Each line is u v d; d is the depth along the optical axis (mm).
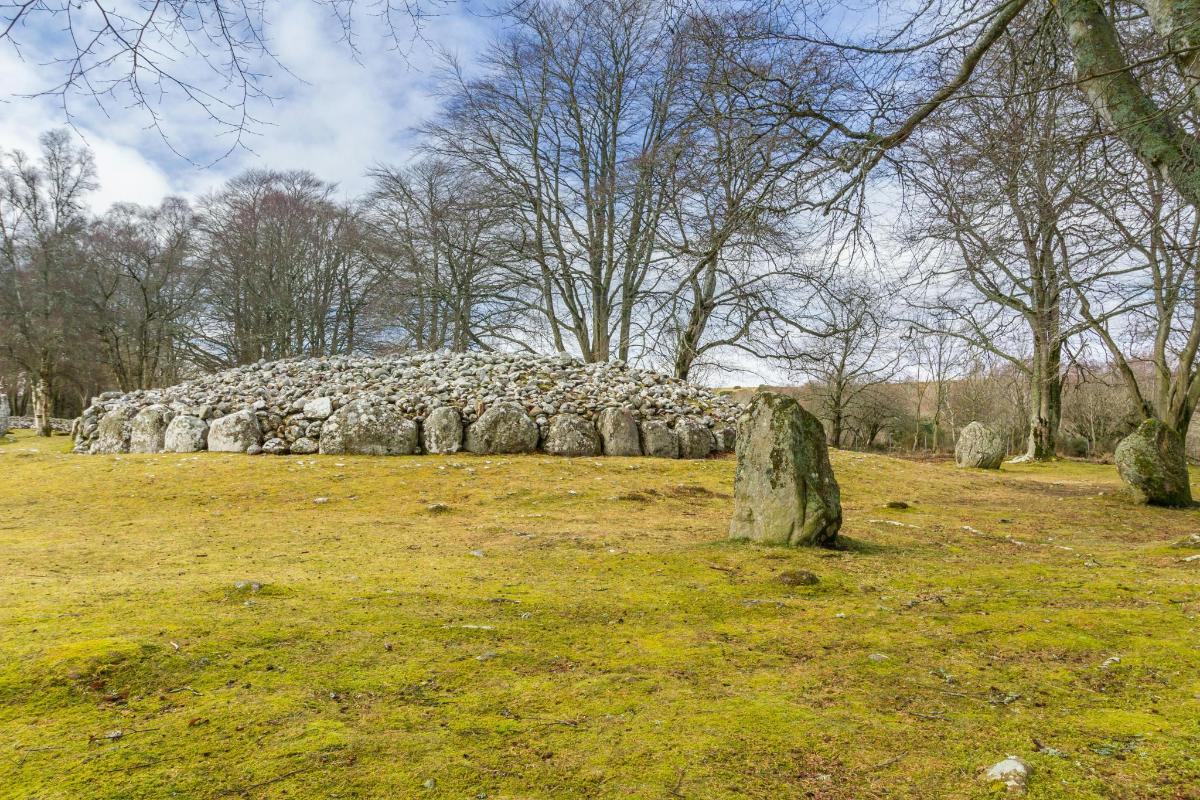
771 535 7109
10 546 6727
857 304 16672
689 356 23656
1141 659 3727
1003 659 3803
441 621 4301
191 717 2873
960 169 6047
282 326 34500
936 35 5590
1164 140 4617
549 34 21750
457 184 26906
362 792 2354
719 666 3688
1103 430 34281
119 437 13859
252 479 10844
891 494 12445
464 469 11961
